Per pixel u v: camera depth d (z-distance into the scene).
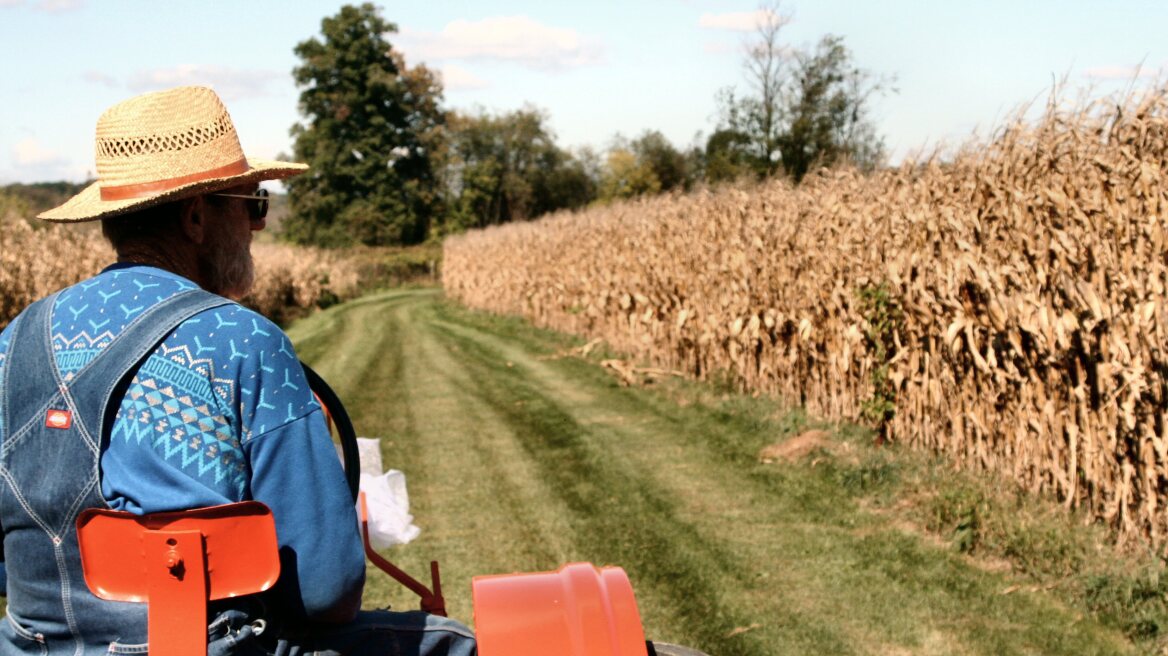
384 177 74.81
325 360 15.89
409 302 34.00
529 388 11.57
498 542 5.76
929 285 6.61
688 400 9.77
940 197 6.88
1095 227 5.35
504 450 8.23
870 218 7.79
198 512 1.47
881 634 4.29
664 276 11.48
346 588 1.60
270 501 1.58
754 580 4.98
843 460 6.91
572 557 5.45
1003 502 5.55
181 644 1.47
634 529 5.90
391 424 9.64
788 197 9.76
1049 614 4.38
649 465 7.44
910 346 6.87
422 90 80.44
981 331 6.04
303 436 1.60
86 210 1.71
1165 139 5.55
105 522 1.50
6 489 1.59
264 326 1.63
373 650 1.73
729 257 10.12
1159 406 4.68
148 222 1.74
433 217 80.81
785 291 8.76
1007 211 6.14
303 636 1.65
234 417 1.57
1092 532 5.02
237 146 1.83
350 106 75.62
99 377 1.55
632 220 14.59
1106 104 5.91
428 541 5.82
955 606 4.52
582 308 16.62
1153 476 4.67
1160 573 4.45
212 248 1.82
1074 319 4.99
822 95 30.48
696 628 4.45
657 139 58.34
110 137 1.74
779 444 7.63
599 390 11.06
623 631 1.70
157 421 1.54
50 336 1.61
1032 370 5.56
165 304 1.61
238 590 1.49
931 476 6.24
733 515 6.08
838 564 5.13
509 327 20.31
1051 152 6.06
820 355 8.25
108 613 1.53
